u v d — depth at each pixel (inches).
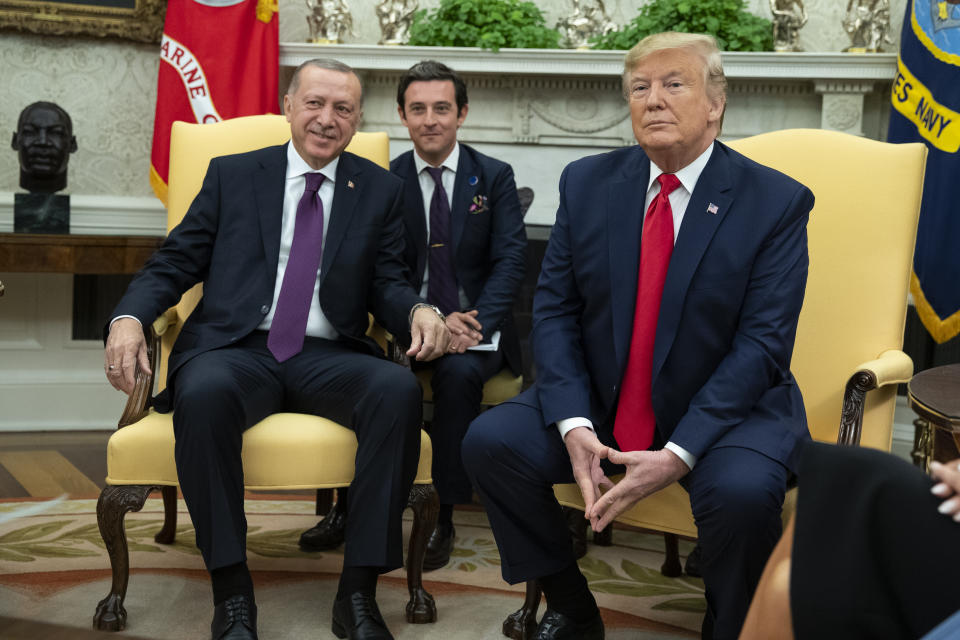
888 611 38.2
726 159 77.4
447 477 103.7
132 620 84.5
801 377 86.9
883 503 39.3
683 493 73.9
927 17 130.2
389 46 153.3
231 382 80.0
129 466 81.3
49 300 160.1
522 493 75.1
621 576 100.8
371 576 80.8
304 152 93.3
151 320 86.3
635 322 76.5
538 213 160.9
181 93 150.6
